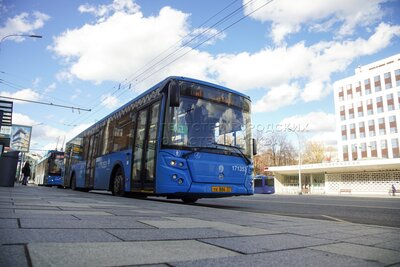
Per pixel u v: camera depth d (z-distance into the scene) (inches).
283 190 2183.8
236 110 388.8
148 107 393.7
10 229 116.6
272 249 111.3
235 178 360.5
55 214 166.2
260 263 91.7
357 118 3115.2
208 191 338.3
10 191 394.9
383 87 2945.4
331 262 97.2
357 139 3088.1
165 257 91.4
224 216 221.6
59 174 1173.7
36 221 138.2
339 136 3253.0
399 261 101.6
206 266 85.2
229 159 360.5
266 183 1936.5
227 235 135.1
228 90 389.1
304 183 2065.7
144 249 99.3
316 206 436.1
